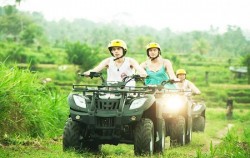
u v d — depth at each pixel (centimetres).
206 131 2127
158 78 1423
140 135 1052
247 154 1110
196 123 2098
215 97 9150
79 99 1088
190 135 1523
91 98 1110
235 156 1082
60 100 1644
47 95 1650
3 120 1288
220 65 16138
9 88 1327
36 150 1075
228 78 13050
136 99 1077
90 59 9338
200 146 1434
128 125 1083
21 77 1435
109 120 1053
